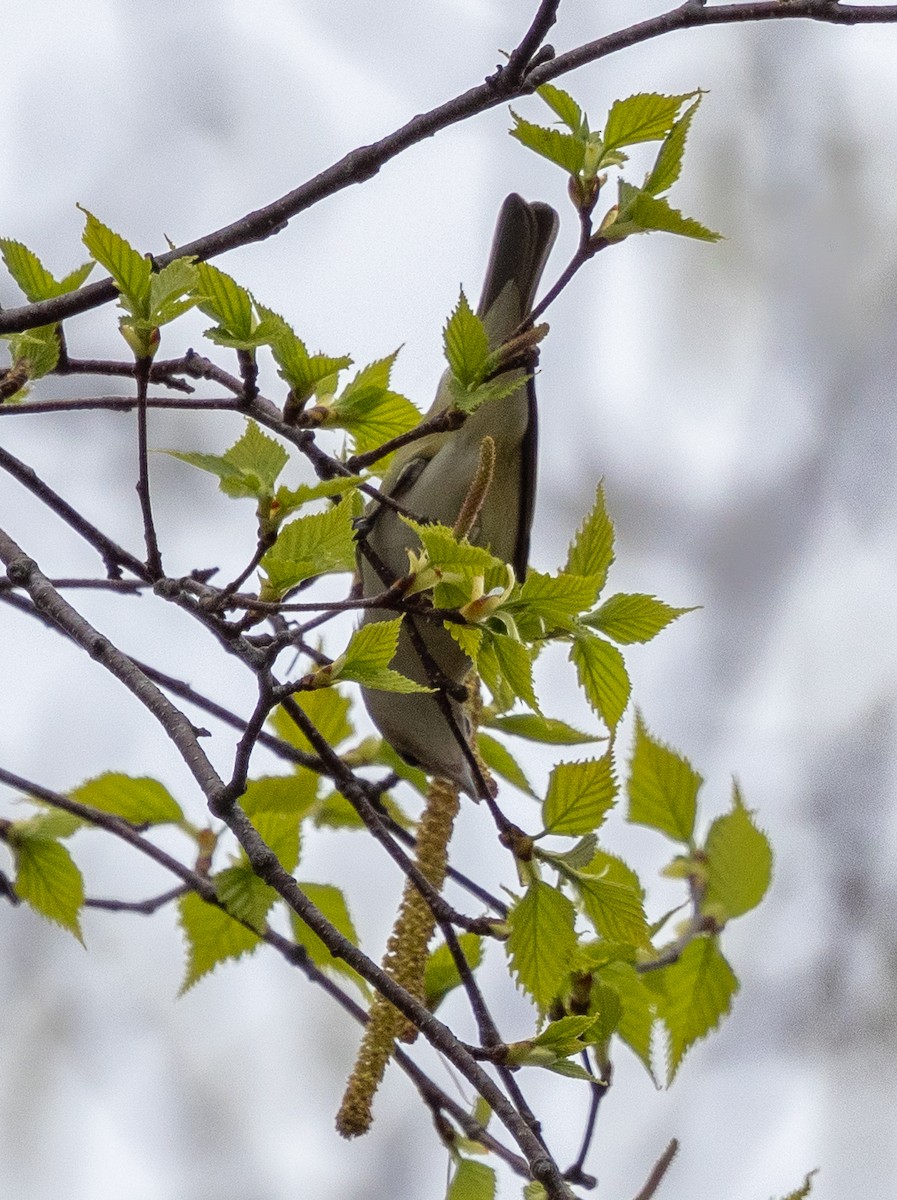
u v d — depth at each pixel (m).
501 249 8.27
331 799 7.83
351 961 5.14
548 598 5.67
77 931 7.48
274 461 5.55
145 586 7.00
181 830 7.84
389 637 5.28
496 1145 6.30
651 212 5.95
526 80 6.00
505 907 7.16
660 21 6.02
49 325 6.46
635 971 7.11
